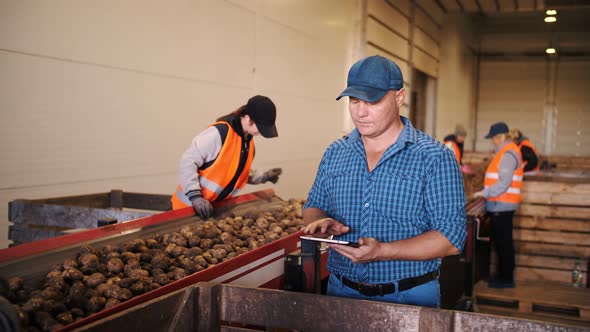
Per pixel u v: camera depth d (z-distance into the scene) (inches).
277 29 246.1
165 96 169.6
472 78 741.3
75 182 138.4
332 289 83.6
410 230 75.7
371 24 375.6
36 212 113.1
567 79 743.7
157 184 168.9
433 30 564.4
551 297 206.4
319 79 300.0
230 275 88.1
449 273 153.9
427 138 76.7
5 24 117.5
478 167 348.2
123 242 95.3
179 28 174.6
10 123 120.4
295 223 131.2
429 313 61.2
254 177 156.3
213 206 130.7
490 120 783.1
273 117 125.8
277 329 104.4
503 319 58.9
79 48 136.6
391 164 75.9
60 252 84.3
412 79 506.9
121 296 72.0
